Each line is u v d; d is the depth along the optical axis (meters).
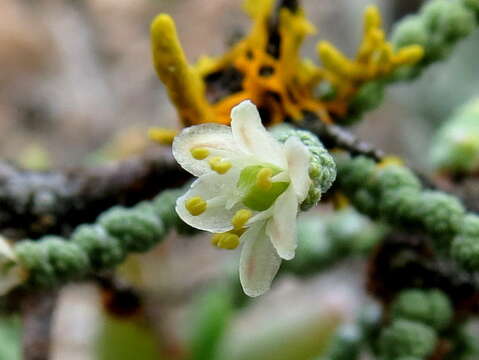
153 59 0.06
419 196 0.06
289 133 0.05
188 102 0.06
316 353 0.09
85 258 0.05
